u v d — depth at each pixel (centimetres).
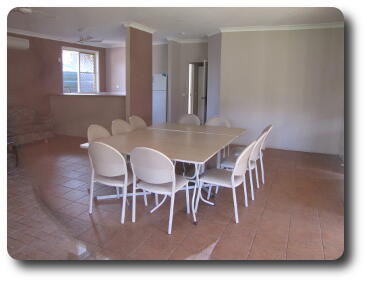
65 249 240
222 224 284
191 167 455
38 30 648
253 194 343
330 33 537
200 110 823
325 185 393
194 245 248
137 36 579
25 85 680
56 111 734
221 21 536
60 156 527
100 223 282
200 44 762
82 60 855
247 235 264
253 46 591
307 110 575
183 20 533
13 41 553
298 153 571
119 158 266
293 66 571
